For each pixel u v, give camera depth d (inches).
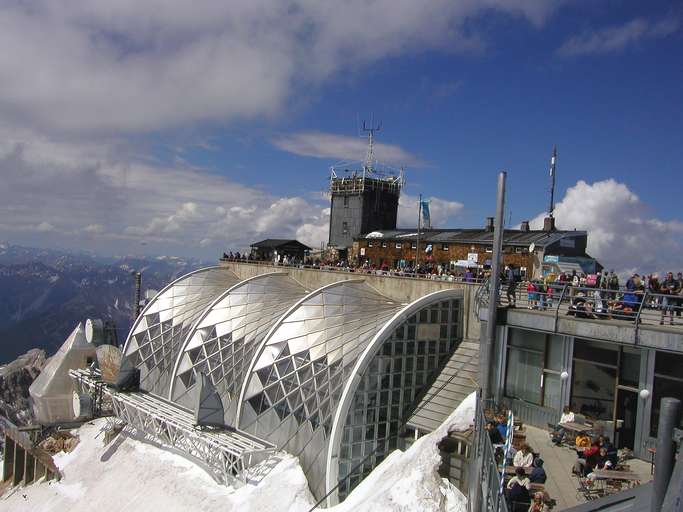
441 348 1136.2
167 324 1651.1
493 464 414.0
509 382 829.8
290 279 1728.6
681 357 649.6
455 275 1449.3
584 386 742.5
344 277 1587.1
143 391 1576.0
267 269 1945.1
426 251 1780.3
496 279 649.0
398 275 1459.2
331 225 2728.8
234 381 1284.4
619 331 686.5
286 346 1184.2
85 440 1509.6
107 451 1397.6
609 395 717.9
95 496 1259.2
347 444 979.9
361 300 1291.8
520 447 638.5
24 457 1560.0
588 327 715.4
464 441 805.9
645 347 663.8
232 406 1259.2
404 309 1058.1
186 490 1122.7
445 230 1940.2
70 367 1850.4
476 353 1110.4
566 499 555.2
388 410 1042.1
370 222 2586.1
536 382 797.2
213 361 1384.1
